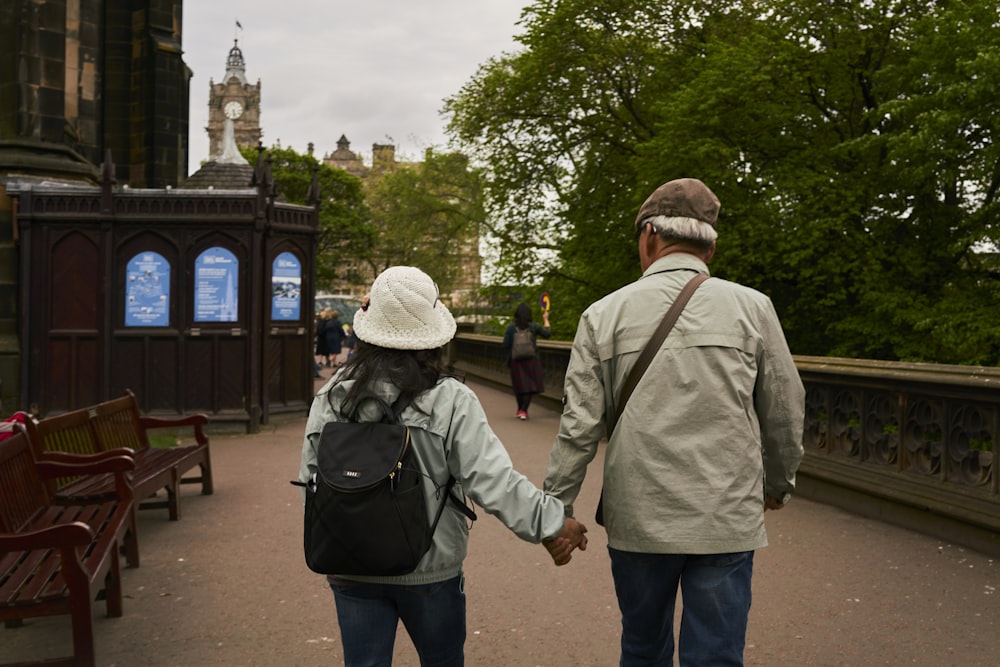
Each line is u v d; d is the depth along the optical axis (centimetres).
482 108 2686
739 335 238
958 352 1664
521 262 3000
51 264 1134
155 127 2038
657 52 2405
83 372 1140
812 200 1861
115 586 434
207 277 1155
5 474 439
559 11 2330
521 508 226
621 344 243
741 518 228
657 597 239
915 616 425
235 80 16288
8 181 1323
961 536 559
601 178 2702
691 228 255
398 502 216
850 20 1877
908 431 629
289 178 6119
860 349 1950
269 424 1212
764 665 366
